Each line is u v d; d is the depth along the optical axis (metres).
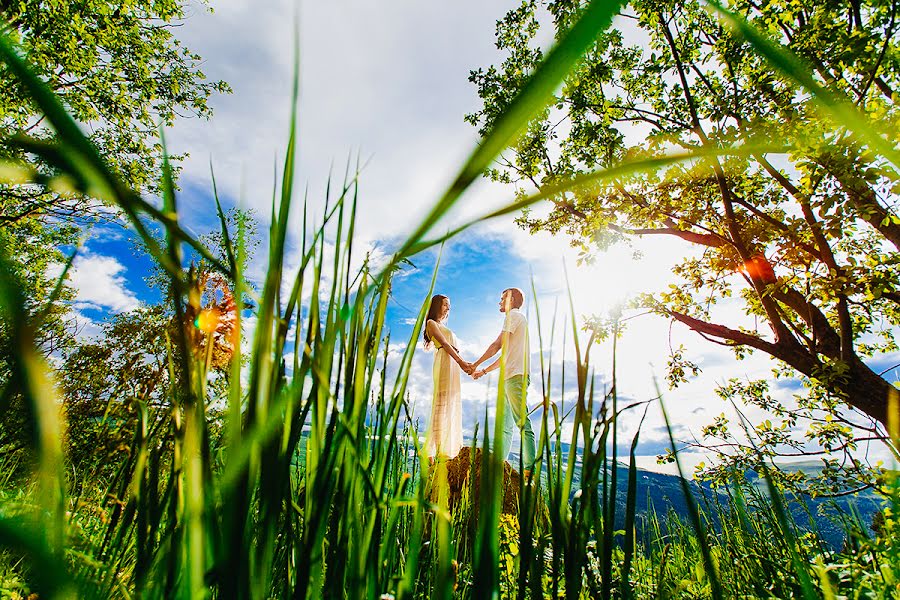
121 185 0.23
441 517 0.67
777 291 6.39
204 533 0.50
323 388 0.63
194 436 0.50
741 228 7.67
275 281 0.50
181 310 0.45
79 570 0.59
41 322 0.25
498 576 0.60
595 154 8.53
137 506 0.64
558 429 0.81
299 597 0.64
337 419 0.67
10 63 0.19
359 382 0.72
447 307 5.48
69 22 9.14
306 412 0.61
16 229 9.04
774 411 6.41
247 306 0.49
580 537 0.73
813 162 4.63
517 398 3.94
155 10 11.24
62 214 8.16
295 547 0.75
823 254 5.87
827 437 5.12
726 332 8.01
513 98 0.19
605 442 0.75
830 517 1.66
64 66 9.53
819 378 5.62
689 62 7.98
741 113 5.75
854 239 7.30
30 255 9.85
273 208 0.50
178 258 0.40
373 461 0.79
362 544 0.72
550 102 0.19
